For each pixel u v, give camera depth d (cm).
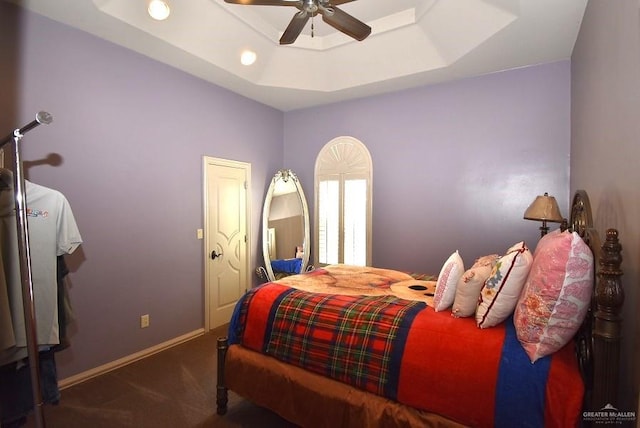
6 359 153
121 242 290
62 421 212
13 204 157
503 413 135
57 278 187
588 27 221
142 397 240
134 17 254
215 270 381
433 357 154
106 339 280
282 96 421
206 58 317
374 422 161
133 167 299
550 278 135
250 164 430
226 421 214
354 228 429
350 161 433
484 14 264
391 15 321
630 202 131
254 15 312
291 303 210
